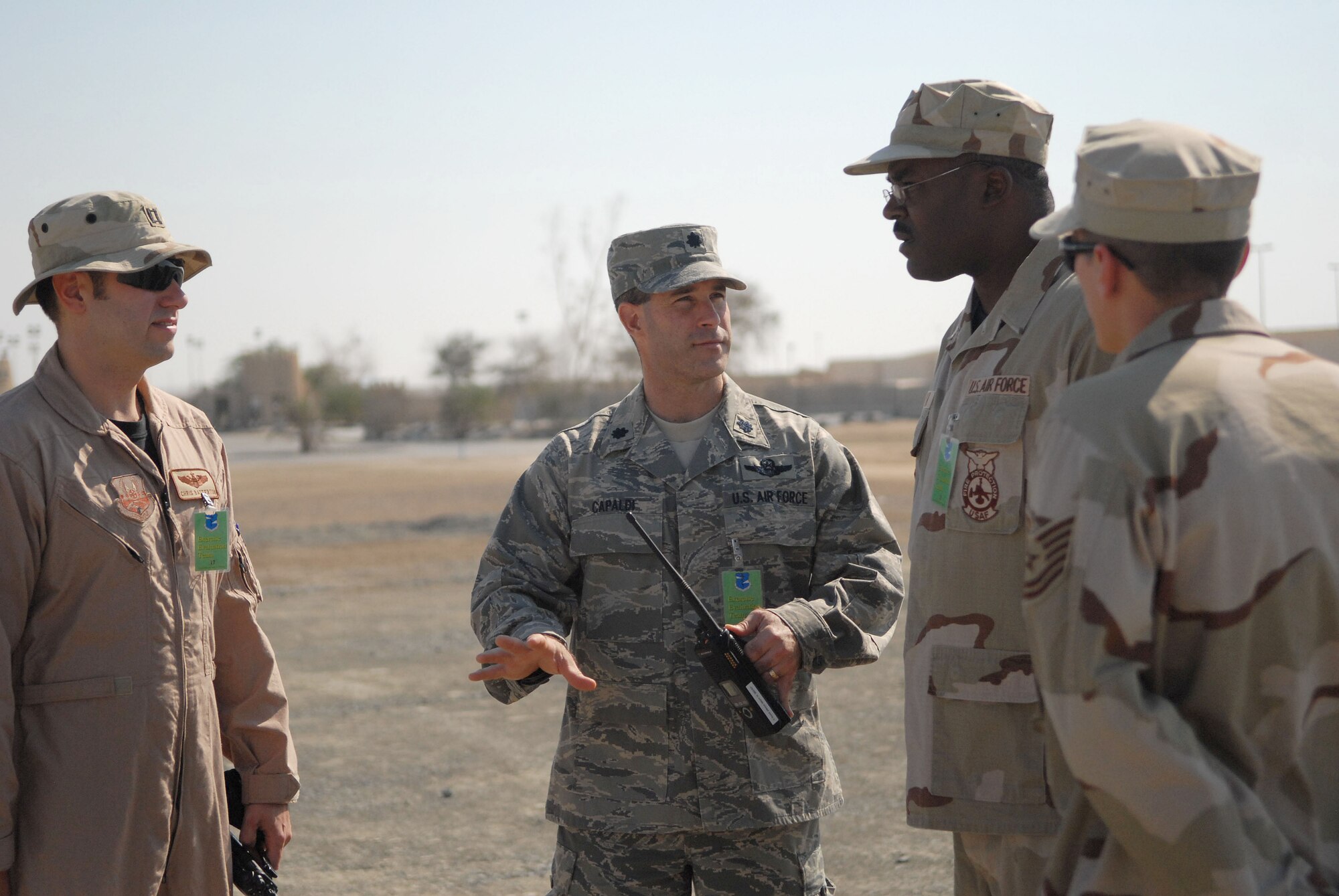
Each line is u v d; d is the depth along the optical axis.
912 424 57.06
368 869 4.56
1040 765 2.28
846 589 2.84
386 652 8.65
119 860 2.60
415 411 69.56
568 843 2.91
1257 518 1.62
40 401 2.69
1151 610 1.64
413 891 4.34
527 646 2.58
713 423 3.01
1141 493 1.64
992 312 2.43
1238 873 1.56
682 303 2.95
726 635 2.65
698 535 2.91
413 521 17.52
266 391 81.06
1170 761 1.57
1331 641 1.66
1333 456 1.65
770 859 2.82
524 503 3.00
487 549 3.00
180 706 2.73
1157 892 1.65
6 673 2.50
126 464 2.73
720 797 2.78
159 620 2.71
